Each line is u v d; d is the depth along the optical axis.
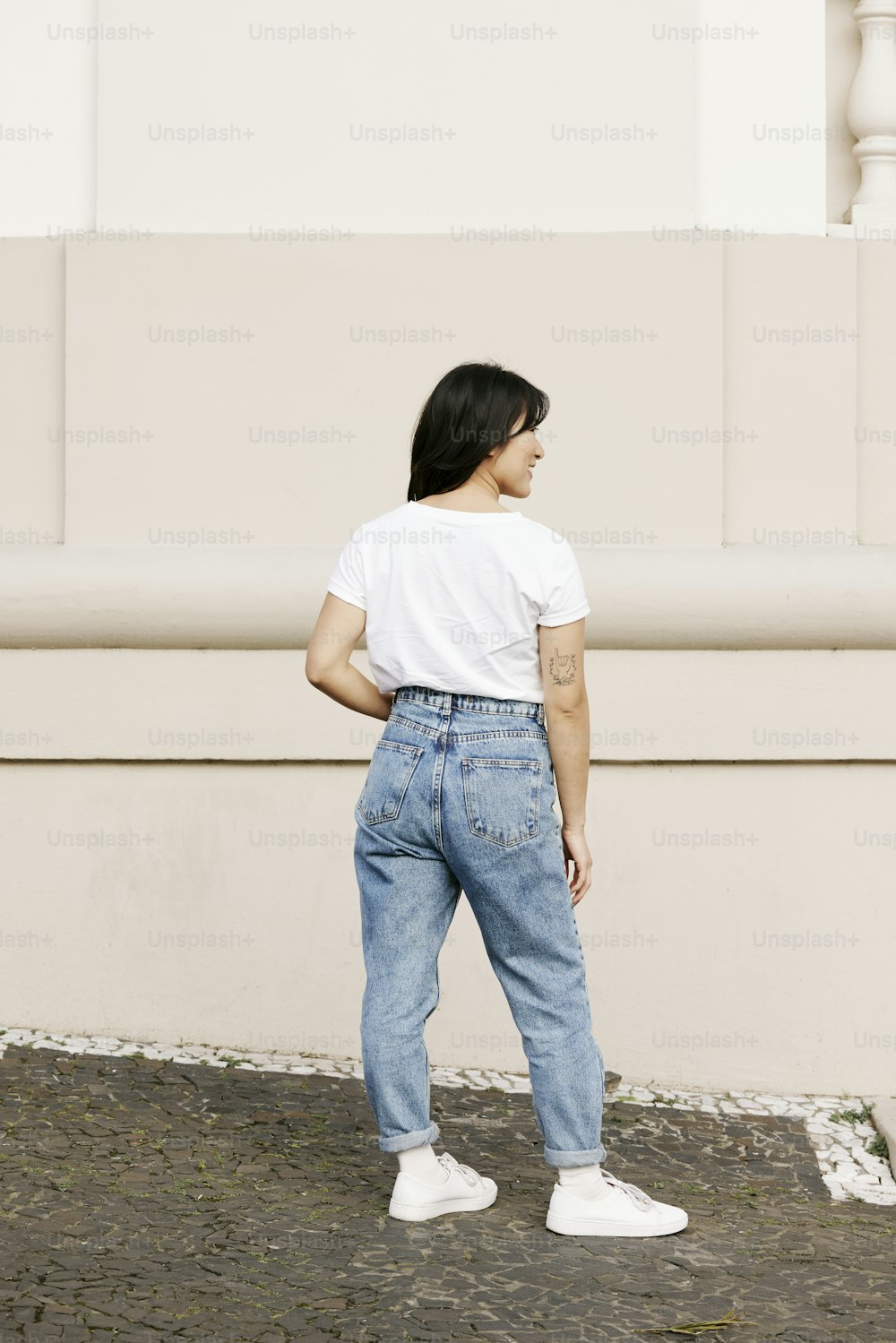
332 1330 2.35
